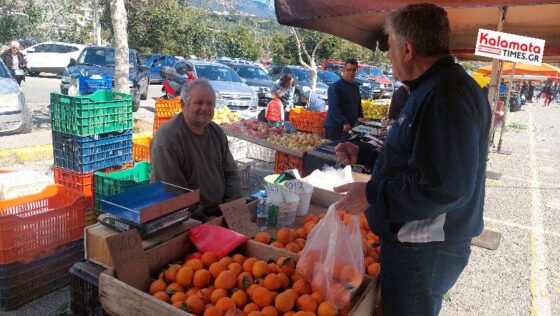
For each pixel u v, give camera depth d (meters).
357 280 1.91
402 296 1.98
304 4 3.41
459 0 3.03
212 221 2.49
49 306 3.25
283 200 2.90
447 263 1.94
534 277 4.39
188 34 38.50
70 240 3.46
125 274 1.96
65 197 3.65
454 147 1.65
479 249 4.98
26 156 6.82
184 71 13.55
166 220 2.37
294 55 35.19
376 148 2.81
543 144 13.81
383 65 38.56
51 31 37.00
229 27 51.12
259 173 7.37
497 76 5.38
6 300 3.13
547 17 4.43
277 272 2.03
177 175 3.07
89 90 8.50
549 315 3.72
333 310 1.80
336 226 1.97
